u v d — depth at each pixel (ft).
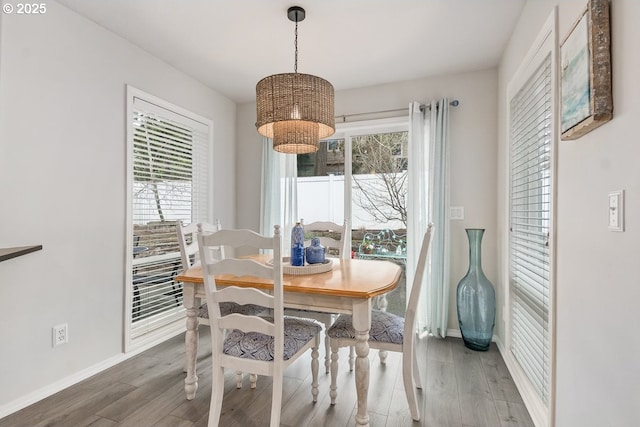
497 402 6.25
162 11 7.00
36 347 6.33
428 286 9.77
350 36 7.98
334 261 7.97
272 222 11.84
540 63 5.72
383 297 10.74
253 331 5.05
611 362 3.43
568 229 4.54
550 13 5.26
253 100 12.51
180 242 7.00
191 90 10.41
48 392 6.45
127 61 8.21
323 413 5.91
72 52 6.97
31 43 6.26
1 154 5.82
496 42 8.19
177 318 9.86
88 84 7.29
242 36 8.02
